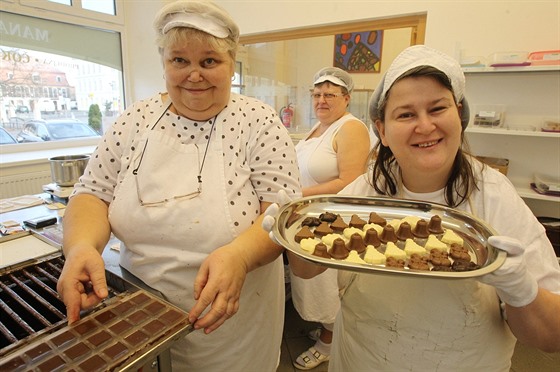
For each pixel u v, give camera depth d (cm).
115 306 64
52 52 270
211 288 59
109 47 311
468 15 189
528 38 177
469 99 196
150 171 76
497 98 190
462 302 63
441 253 58
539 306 53
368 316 71
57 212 139
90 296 61
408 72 58
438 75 57
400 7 207
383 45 222
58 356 51
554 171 185
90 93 302
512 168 194
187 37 66
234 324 81
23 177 233
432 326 66
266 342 90
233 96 86
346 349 79
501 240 49
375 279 70
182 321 59
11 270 82
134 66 326
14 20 245
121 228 78
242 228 77
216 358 82
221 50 70
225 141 80
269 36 266
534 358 164
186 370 83
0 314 68
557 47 172
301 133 265
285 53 264
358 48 232
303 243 62
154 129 80
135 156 78
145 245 79
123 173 80
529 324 54
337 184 152
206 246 75
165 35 68
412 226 67
